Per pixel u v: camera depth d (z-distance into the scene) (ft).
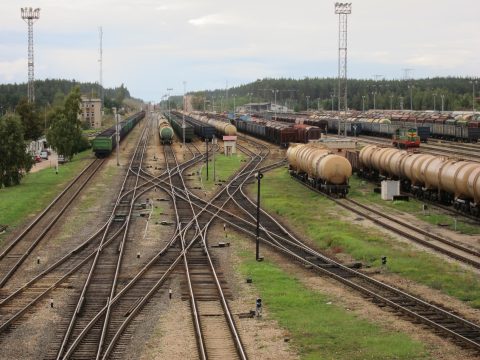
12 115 223.10
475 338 71.56
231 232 139.95
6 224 148.87
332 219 151.02
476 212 144.36
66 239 132.67
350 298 89.10
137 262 112.78
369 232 134.62
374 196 184.24
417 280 97.50
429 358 66.33
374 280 96.07
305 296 90.38
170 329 77.41
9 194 197.26
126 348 71.20
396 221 143.43
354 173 228.63
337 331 75.31
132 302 88.43
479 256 109.50
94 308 85.66
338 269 106.32
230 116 565.53
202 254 118.52
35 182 228.02
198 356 68.54
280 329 76.79
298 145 232.73
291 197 187.42
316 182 196.13
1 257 115.65
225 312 83.25
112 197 189.47
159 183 220.43
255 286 96.27
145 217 157.48
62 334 75.66
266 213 163.12
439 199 164.66
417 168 173.37
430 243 119.75
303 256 116.26
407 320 78.64
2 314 83.61
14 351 70.85
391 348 69.10
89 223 150.20
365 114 608.19
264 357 68.03
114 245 126.82
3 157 214.90
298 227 146.10
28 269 108.58
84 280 100.78
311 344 71.41
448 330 72.90
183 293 92.84
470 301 86.38
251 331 76.33
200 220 153.07
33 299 90.07
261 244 127.65
